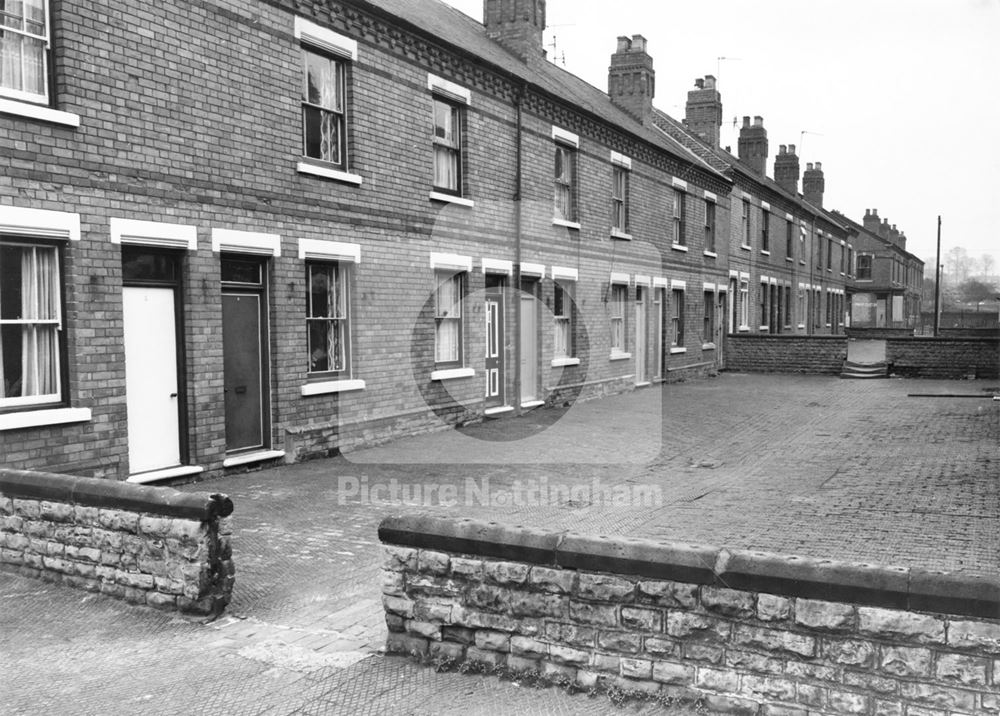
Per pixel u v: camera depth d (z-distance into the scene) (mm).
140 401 9742
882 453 12625
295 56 11586
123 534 6125
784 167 43656
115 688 4754
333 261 12469
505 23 20578
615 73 27578
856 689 3873
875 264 65500
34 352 8711
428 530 4875
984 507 8930
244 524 8461
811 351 27875
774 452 12891
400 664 4941
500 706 4359
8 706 4559
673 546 4293
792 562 4027
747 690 4094
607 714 4215
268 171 11195
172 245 9883
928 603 3713
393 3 15156
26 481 6574
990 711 3627
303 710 4410
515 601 4645
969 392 21281
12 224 8219
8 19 8398
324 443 12180
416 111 14008
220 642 5406
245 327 11227
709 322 28062
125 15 9281
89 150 8938
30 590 6391
